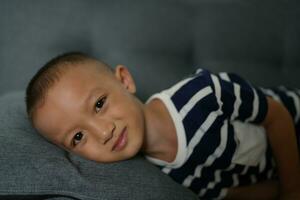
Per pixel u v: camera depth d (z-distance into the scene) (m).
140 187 0.71
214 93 0.83
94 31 1.22
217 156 0.84
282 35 1.23
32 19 1.21
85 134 0.75
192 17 1.23
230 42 1.22
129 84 0.88
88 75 0.79
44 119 0.77
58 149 0.74
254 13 1.23
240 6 1.23
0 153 0.67
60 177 0.66
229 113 0.84
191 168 0.85
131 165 0.75
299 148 0.99
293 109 1.00
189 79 0.88
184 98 0.84
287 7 1.22
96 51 1.23
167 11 1.23
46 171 0.66
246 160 0.88
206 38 1.22
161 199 0.71
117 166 0.74
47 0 1.22
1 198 0.62
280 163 0.91
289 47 1.23
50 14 1.22
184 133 0.82
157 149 0.85
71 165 0.69
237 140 0.86
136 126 0.77
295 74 1.23
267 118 0.89
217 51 1.22
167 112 0.84
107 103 0.77
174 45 1.22
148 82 1.17
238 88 0.86
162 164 0.86
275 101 0.91
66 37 1.22
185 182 0.86
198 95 0.83
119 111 0.77
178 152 0.83
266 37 1.22
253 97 0.87
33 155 0.69
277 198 0.96
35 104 0.78
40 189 0.64
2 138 0.71
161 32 1.21
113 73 0.86
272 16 1.23
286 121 0.90
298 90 1.09
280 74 1.23
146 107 0.86
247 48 1.22
